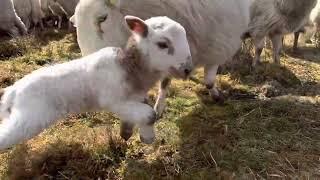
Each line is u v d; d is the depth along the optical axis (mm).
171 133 1646
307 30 2818
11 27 2840
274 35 2275
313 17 2662
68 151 1525
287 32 2250
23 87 1375
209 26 1642
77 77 1405
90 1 1548
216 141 1602
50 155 1501
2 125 1363
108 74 1389
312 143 1628
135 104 1411
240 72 2227
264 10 2199
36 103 1363
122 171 1457
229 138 1639
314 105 1882
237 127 1706
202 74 2188
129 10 1550
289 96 1946
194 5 1585
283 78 2174
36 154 1510
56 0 2832
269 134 1668
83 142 1574
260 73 2209
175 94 1966
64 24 3162
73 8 2824
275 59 2332
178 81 2092
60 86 1391
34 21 3113
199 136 1630
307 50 2689
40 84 1377
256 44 2275
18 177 1433
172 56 1354
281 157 1540
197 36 1641
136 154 1543
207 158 1513
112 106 1411
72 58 2381
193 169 1465
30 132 1356
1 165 1482
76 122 1733
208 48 1711
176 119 1756
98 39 1578
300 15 2186
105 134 1603
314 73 2283
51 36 2861
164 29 1352
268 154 1545
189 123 1721
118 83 1388
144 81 1414
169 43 1350
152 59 1366
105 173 1459
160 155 1530
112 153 1522
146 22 1390
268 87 2037
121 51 1405
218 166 1485
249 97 1990
